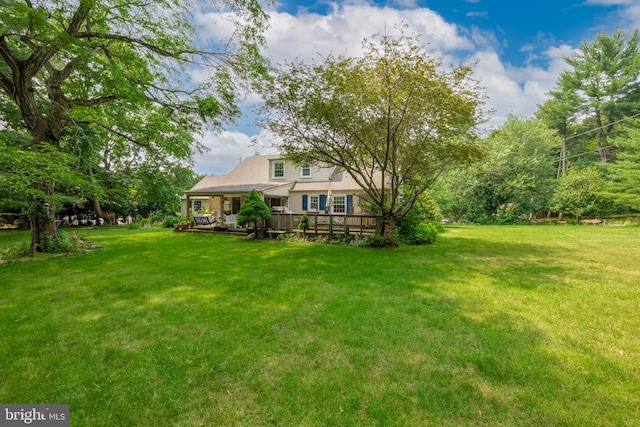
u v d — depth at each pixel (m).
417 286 4.86
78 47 6.45
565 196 18.95
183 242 10.71
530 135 21.25
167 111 9.88
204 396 2.21
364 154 9.50
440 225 14.64
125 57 8.09
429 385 2.30
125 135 10.47
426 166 8.87
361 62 7.31
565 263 6.68
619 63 22.22
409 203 9.58
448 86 7.21
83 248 9.15
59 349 2.89
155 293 4.62
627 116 22.59
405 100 7.45
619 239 10.59
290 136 8.98
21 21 5.55
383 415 2.00
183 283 5.18
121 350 2.86
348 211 15.86
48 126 8.30
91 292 4.70
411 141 8.52
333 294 4.47
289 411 2.05
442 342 2.96
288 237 11.22
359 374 2.45
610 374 2.42
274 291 4.66
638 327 3.29
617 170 17.61
